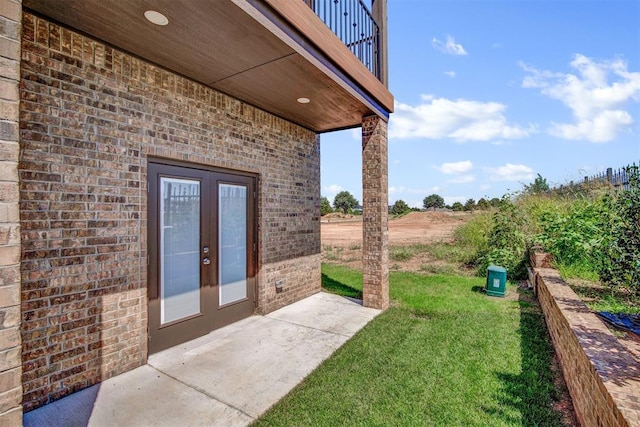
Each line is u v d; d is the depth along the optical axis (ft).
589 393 6.73
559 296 12.10
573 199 26.73
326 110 16.19
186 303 12.90
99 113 9.65
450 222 74.02
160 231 11.93
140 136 10.77
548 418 7.79
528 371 10.03
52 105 8.64
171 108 11.79
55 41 8.71
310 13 10.67
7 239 4.11
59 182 8.77
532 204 28.35
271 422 7.74
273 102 15.06
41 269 8.42
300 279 19.15
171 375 10.10
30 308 8.23
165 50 10.23
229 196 14.93
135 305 10.57
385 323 14.56
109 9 8.09
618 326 11.02
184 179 12.82
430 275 25.29
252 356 11.44
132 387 9.39
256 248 16.33
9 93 4.17
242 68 11.50
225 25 8.87
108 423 7.74
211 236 14.01
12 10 4.24
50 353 8.59
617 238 12.14
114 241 10.01
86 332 9.34
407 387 9.19
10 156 4.16
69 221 8.96
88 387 9.34
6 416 4.06
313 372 10.16
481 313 15.79
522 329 13.57
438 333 13.19
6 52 4.16
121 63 10.23
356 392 8.96
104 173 9.75
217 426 7.67
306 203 19.79
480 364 10.51
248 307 15.89
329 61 12.07
